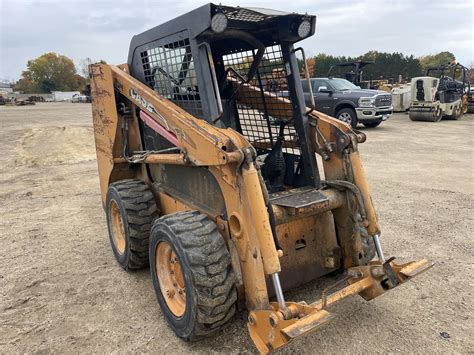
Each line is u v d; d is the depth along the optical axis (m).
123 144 4.43
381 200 6.42
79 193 7.61
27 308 3.65
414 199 6.46
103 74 4.34
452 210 5.91
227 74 4.11
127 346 3.10
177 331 3.10
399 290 3.74
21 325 3.40
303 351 2.94
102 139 4.63
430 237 4.95
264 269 2.67
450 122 17.73
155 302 3.71
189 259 2.80
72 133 17.22
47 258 4.72
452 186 7.22
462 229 5.19
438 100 17.88
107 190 4.45
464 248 4.63
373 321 3.28
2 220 6.11
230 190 2.86
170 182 3.88
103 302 3.72
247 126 4.26
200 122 3.07
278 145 3.96
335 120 3.54
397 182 7.53
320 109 15.16
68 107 44.94
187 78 3.44
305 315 2.56
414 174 8.14
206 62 3.13
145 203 4.04
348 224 3.49
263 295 2.75
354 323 3.26
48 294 3.89
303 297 3.59
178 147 3.29
